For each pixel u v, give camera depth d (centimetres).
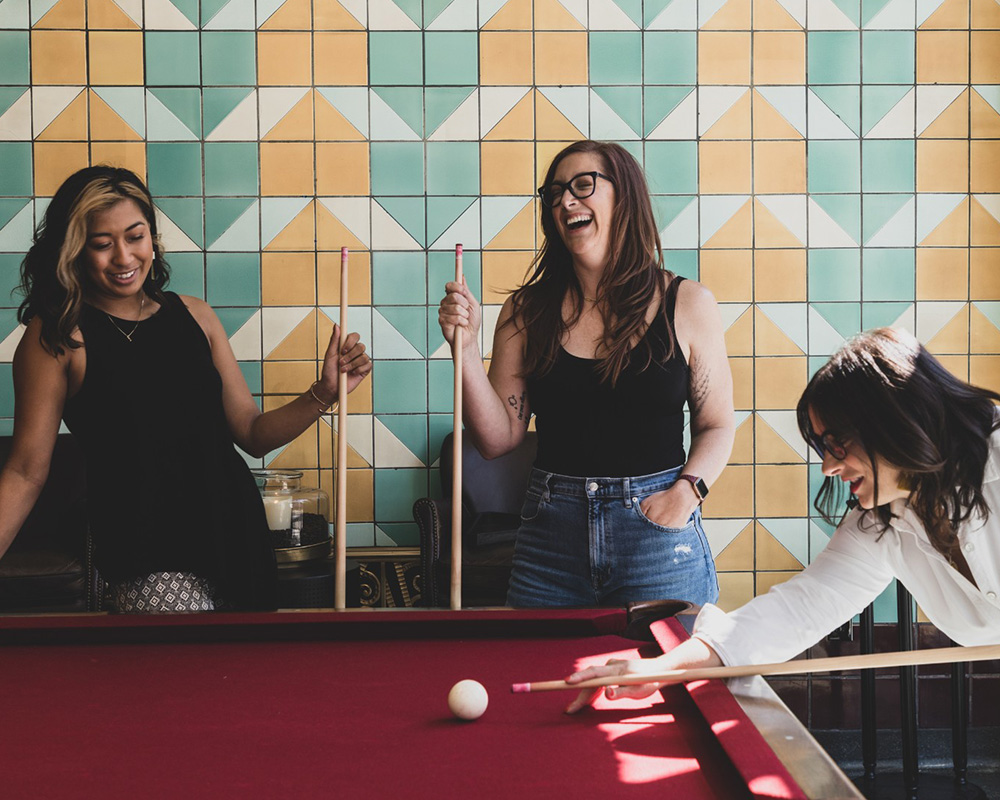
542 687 117
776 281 362
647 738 108
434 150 356
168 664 137
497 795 92
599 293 196
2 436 341
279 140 354
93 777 97
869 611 296
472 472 343
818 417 134
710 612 138
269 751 104
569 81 357
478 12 355
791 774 90
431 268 359
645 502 187
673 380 192
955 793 277
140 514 185
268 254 356
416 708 118
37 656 141
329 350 205
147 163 352
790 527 363
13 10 347
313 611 154
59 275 184
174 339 195
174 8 350
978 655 124
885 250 361
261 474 320
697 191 359
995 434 132
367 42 354
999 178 362
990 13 358
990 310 363
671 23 356
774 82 358
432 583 311
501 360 209
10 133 349
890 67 359
